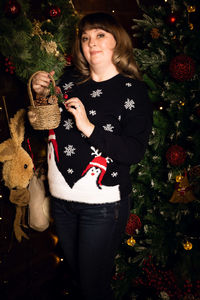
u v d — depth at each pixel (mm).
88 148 1278
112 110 1271
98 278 1379
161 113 1707
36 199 1651
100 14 1322
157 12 1656
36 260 1984
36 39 1439
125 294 1907
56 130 1343
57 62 1515
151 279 1852
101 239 1303
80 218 1321
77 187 1287
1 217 1725
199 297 1724
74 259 1471
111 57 1338
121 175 1321
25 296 1892
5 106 1553
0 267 1774
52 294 1927
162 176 1787
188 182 1683
